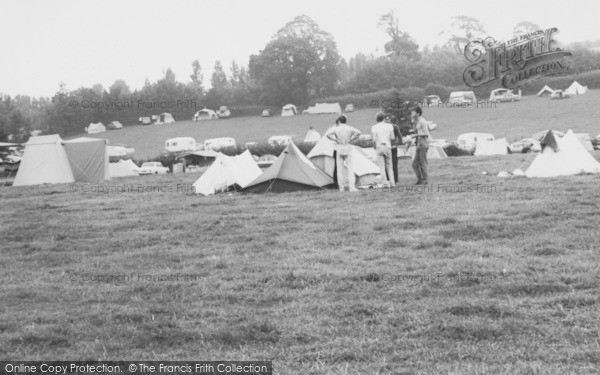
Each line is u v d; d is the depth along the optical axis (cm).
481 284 899
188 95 12619
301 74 12681
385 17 14962
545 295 841
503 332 717
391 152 2072
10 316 848
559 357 644
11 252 1317
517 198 1652
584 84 10738
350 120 10600
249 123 11300
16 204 2259
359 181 2200
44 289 986
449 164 3080
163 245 1312
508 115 9231
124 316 826
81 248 1326
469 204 1598
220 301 888
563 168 2131
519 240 1159
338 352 689
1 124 10762
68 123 11600
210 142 7488
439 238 1212
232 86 14050
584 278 889
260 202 1908
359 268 1020
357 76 12812
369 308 823
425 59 13525
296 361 676
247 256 1155
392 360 668
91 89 11969
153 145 9769
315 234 1332
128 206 2022
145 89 12388
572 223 1271
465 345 693
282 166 2161
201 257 1177
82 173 3634
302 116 11600
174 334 754
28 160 3575
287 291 921
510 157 3331
